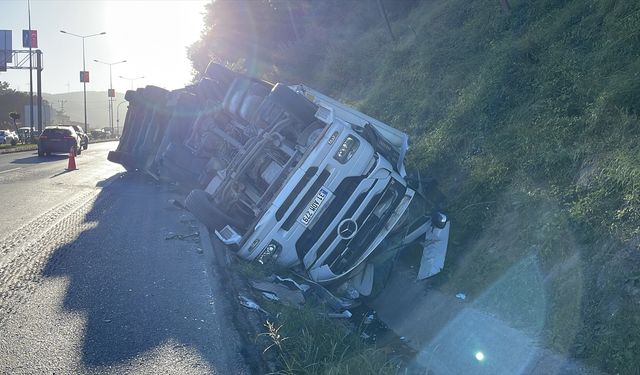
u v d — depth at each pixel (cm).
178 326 618
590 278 556
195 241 1005
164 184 1752
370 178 746
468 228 809
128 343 576
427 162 1075
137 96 1853
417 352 595
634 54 822
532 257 640
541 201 709
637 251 529
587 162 701
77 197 1530
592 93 817
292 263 736
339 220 732
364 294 751
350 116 944
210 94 1254
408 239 791
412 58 1675
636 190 577
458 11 1661
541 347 535
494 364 545
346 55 2248
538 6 1248
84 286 753
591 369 481
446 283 730
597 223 601
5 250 933
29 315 649
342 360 486
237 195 854
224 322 625
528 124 892
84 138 4306
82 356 547
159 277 793
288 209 723
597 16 976
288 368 479
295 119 855
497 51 1166
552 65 968
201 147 1318
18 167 2445
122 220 1202
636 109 716
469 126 1057
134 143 1834
